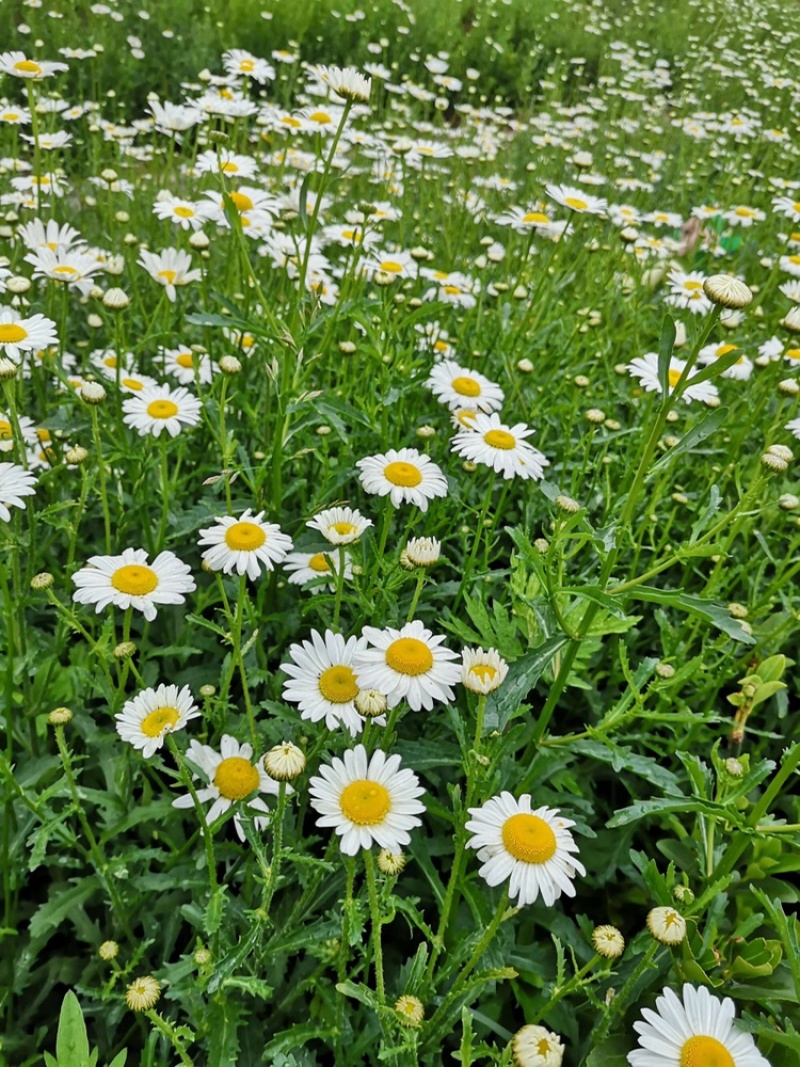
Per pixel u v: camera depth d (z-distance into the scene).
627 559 0.64
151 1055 0.37
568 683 0.50
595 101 1.64
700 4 2.51
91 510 0.62
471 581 0.55
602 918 0.50
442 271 0.83
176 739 0.47
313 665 0.39
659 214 1.01
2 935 0.41
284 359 0.53
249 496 0.63
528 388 0.72
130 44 1.52
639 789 0.54
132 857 0.41
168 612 0.58
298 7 1.81
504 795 0.34
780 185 1.28
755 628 0.59
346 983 0.33
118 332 0.57
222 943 0.38
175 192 1.03
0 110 0.93
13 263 0.74
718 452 0.68
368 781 0.33
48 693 0.50
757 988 0.41
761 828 0.40
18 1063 0.41
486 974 0.33
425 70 1.86
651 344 0.86
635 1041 0.40
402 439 0.64
